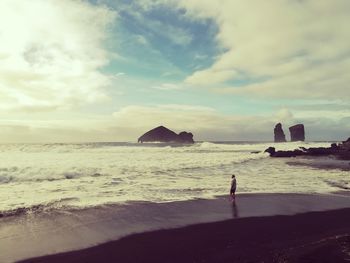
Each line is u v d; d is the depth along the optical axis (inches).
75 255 396.5
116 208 621.3
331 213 613.9
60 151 2014.0
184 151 2453.2
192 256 395.2
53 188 796.6
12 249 411.2
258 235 478.6
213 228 512.4
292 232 494.9
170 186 869.8
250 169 1352.1
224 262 373.4
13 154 1685.5
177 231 495.2
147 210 614.5
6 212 567.2
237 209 637.3
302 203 695.1
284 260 370.6
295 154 2313.0
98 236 466.9
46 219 539.5
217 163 1533.0
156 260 382.0
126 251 411.5
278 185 927.0
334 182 995.3
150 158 1626.5
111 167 1184.2
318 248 410.9
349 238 458.6
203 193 788.6
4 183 855.7
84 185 847.7
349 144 2733.8
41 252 404.5
